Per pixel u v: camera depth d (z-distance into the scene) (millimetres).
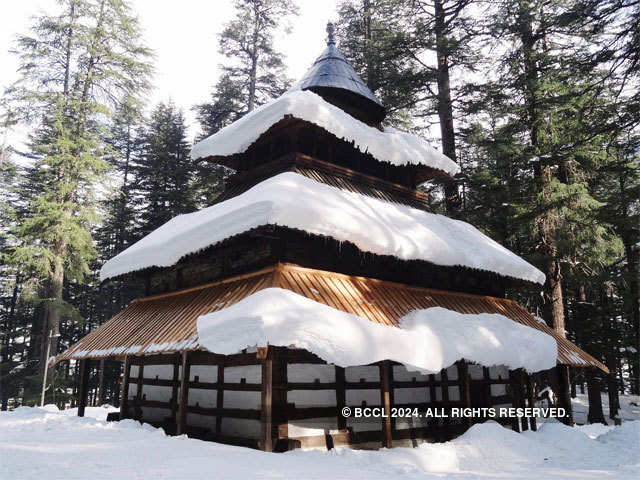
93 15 28625
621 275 24266
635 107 13938
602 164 19656
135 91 30031
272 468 6777
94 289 39438
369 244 11328
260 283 10469
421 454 9516
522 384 14133
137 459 7109
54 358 15227
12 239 27062
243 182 15016
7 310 40688
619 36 13539
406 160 15234
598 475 8211
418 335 10289
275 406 9703
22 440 9203
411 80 22891
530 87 19969
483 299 15383
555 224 19781
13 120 27250
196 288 13102
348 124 14031
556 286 19938
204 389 11664
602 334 25469
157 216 37344
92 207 28094
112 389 38094
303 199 10852
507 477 7902
